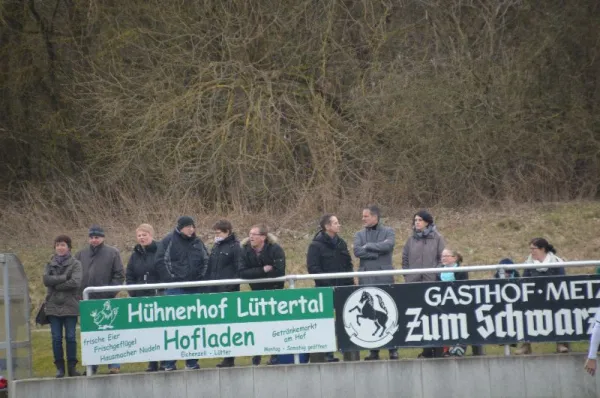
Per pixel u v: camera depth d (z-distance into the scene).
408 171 87.25
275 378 39.12
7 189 95.69
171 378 39.28
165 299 39.97
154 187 86.44
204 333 39.84
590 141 90.75
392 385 39.03
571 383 39.06
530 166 90.50
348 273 39.72
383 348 39.81
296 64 86.25
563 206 85.19
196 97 83.00
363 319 39.81
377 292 39.91
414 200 88.44
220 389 39.16
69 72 95.56
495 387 39.00
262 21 85.69
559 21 93.81
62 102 95.88
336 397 39.03
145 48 86.81
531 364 39.12
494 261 70.94
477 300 39.81
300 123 85.31
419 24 91.56
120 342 39.97
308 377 39.09
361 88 86.88
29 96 96.62
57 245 41.03
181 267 41.41
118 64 88.06
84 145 91.50
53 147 95.62
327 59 86.81
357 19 89.25
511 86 89.25
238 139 83.56
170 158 83.50
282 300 39.84
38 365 46.66
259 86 83.81
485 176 88.81
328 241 41.66
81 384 39.38
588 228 77.62
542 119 90.69
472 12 93.56
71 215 86.94
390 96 86.12
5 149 98.12
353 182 86.88
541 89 92.31
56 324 40.84
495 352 43.22
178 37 84.94
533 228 78.56
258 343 39.81
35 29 95.56
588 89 94.19
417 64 88.12
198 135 82.81
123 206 85.38
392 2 90.81
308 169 86.56
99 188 88.25
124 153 84.62
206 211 84.62
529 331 39.75
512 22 95.44
